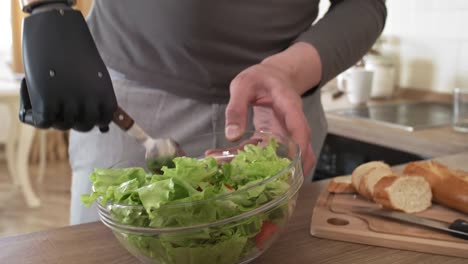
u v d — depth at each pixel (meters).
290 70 0.80
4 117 3.71
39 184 3.08
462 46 1.78
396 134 1.42
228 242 0.50
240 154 0.61
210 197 0.49
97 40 0.97
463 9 1.75
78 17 0.57
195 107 0.95
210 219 0.48
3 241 0.67
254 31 0.93
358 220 0.71
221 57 0.92
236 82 0.71
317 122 1.08
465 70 1.78
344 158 1.62
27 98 0.61
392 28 2.06
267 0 0.92
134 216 0.49
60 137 3.57
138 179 0.55
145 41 0.92
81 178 0.95
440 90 1.89
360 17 0.94
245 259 0.55
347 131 1.58
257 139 0.67
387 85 1.99
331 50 0.88
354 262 0.60
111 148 0.90
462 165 1.04
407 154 1.39
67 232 0.70
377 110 1.77
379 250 0.64
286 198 0.54
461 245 0.62
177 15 0.87
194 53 0.91
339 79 1.94
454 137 1.35
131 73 0.95
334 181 0.88
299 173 0.57
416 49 1.97
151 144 0.65
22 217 2.57
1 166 3.44
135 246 0.52
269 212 0.53
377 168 0.84
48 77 0.53
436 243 0.62
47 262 0.62
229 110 0.69
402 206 0.75
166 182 0.49
